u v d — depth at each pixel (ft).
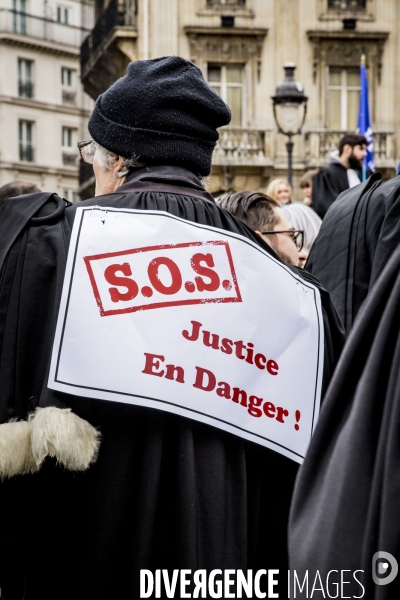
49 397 6.84
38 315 7.14
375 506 5.25
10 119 136.26
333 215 10.25
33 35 137.28
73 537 6.99
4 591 6.99
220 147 84.17
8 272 7.18
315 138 83.56
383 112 84.28
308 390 7.70
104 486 6.96
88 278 7.13
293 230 11.68
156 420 7.04
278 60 84.07
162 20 82.69
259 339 7.49
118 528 6.95
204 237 7.53
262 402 7.40
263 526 7.55
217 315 7.33
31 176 138.92
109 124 7.84
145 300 7.17
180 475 6.98
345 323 9.72
